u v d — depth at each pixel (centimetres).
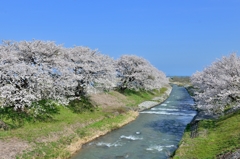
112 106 3931
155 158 1955
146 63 6200
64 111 2931
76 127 2566
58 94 2698
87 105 3475
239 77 2338
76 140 2267
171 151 2134
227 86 2388
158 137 2625
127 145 2314
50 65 2723
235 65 2566
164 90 8338
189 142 2012
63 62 2853
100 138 2547
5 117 2223
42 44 2853
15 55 2445
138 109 4425
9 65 2197
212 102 2566
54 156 1833
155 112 4316
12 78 2170
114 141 2445
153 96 6297
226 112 2975
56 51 3014
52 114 2702
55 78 2698
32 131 2138
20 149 1747
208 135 2142
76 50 3644
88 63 3438
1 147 1705
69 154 1967
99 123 2906
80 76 3042
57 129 2330
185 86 12012
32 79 2312
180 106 5178
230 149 1559
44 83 2469
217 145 1781
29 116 2417
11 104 2211
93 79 3312
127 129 2984
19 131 2073
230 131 2030
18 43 2777
